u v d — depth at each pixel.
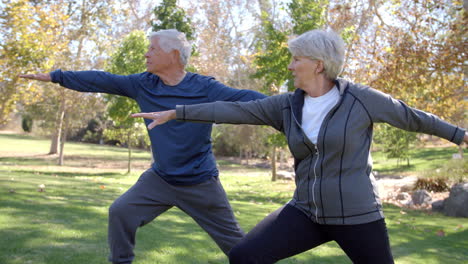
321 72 2.23
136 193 2.82
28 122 50.09
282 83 14.87
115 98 18.89
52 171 19.34
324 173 2.15
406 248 5.76
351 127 2.11
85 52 23.70
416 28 11.81
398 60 11.11
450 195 9.93
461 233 7.32
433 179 14.13
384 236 2.15
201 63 21.34
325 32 2.23
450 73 11.42
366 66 11.91
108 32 26.56
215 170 2.95
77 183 9.73
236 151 37.91
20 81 14.45
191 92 2.88
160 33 2.86
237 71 27.95
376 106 2.13
